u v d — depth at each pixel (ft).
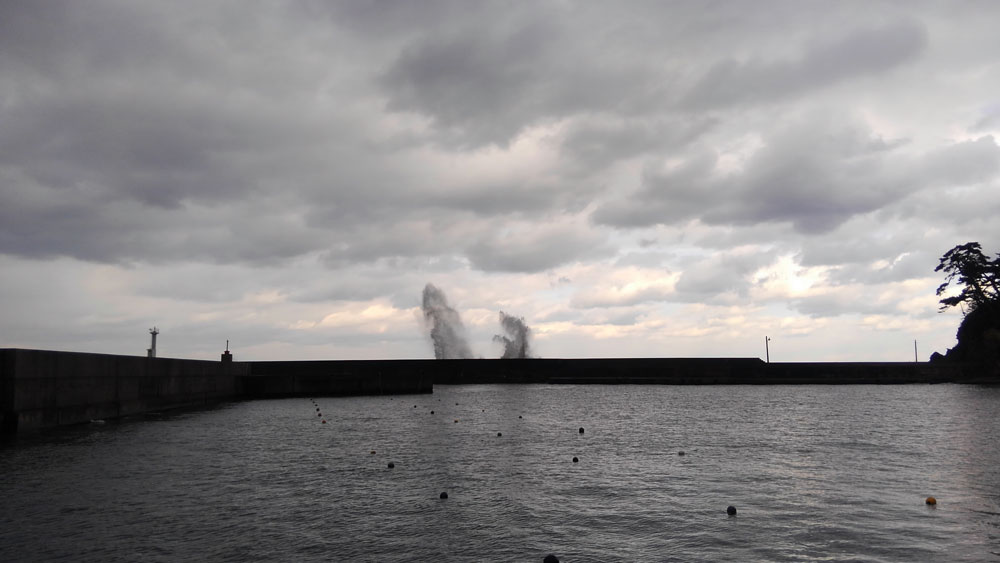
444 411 152.87
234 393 211.82
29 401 97.96
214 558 38.91
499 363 319.68
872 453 78.13
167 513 49.42
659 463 72.33
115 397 127.54
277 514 49.16
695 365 314.76
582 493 56.24
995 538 41.32
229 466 70.95
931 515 47.16
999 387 258.78
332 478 63.93
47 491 57.26
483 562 38.04
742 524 45.29
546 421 125.39
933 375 303.68
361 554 39.63
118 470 67.92
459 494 56.18
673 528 44.57
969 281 328.90
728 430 106.22
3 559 38.58
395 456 78.59
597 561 38.01
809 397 200.34
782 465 69.87
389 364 296.71
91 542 41.88
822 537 41.91
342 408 164.25
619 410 153.07
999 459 72.28
